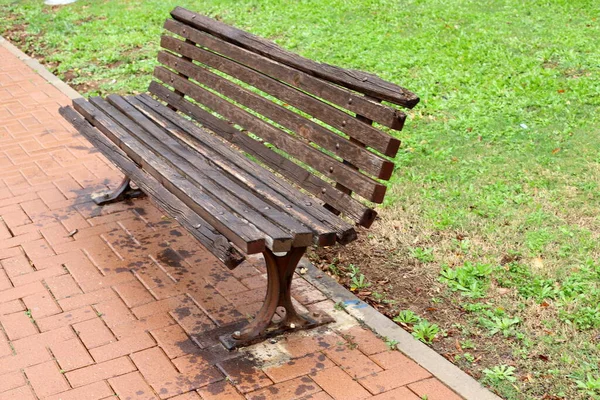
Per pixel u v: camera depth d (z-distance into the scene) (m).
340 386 3.76
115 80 8.61
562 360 3.92
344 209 4.07
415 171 6.20
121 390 3.72
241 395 3.69
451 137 6.82
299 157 4.46
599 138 6.56
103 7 11.90
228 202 4.14
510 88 7.81
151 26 10.69
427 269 4.83
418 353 4.00
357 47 9.34
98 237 5.24
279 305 4.17
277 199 4.27
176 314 4.35
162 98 6.02
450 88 7.91
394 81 8.15
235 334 4.07
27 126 7.30
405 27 10.11
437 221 5.37
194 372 3.86
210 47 5.44
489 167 6.20
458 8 10.83
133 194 5.78
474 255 4.93
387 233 5.26
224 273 4.79
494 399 3.64
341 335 4.18
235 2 11.56
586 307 4.37
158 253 5.03
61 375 3.83
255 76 4.94
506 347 4.07
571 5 10.60
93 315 4.34
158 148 4.99
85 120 5.86
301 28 10.20
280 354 4.01
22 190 5.96
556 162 6.20
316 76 4.42
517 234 5.18
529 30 9.66
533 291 4.55
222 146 5.10
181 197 4.28
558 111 7.18
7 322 4.28
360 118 4.05
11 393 3.70
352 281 4.75
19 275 4.77
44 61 9.46
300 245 3.78
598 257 4.86
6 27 11.12
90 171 6.30
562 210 5.44
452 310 4.42
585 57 8.55
